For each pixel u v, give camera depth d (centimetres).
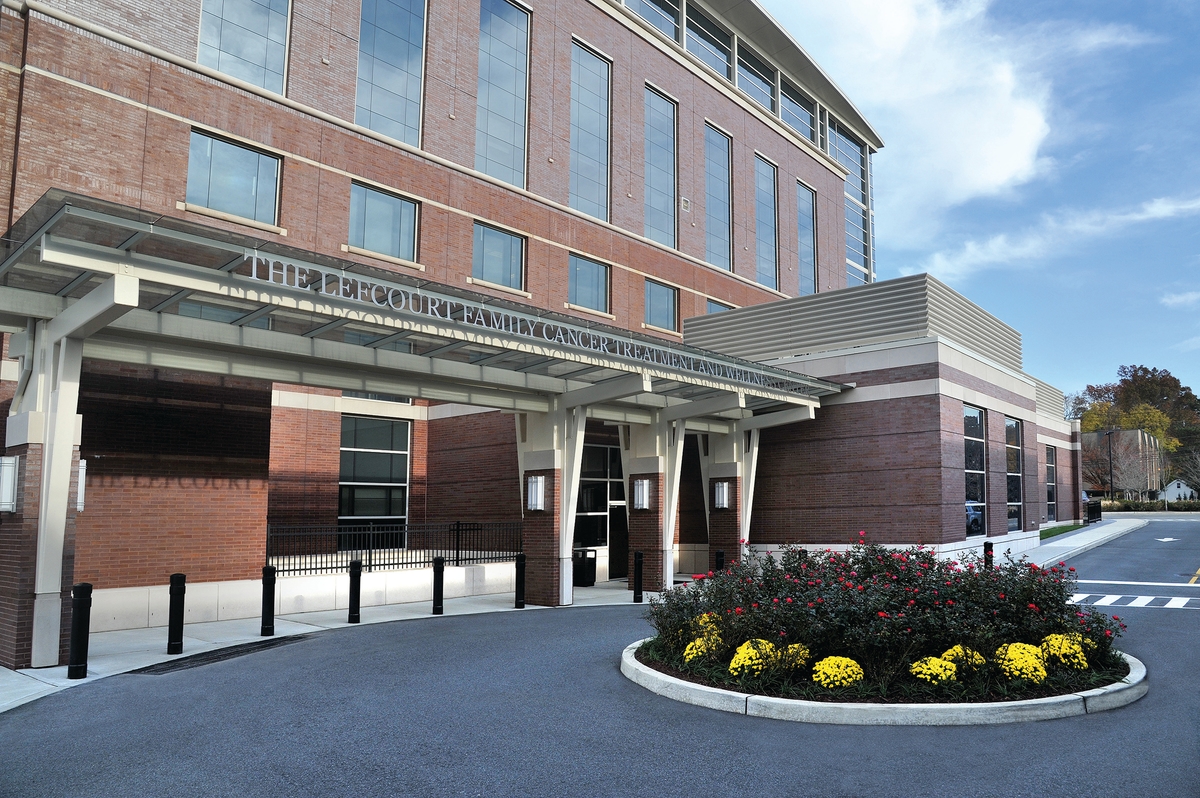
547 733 798
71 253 1038
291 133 2050
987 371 2616
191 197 1869
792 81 4266
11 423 1252
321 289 1291
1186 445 10050
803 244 4153
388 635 1399
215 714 878
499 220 2559
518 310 1537
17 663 1138
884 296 2459
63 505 1182
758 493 2566
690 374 1912
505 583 2152
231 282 1159
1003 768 692
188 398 1648
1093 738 775
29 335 1247
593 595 2147
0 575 1201
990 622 978
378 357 1551
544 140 2752
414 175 2325
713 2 3703
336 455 2398
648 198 3206
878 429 2359
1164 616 1593
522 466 2000
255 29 2025
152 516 1582
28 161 1581
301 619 1641
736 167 3684
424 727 820
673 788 652
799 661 927
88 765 718
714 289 3438
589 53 3025
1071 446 5022
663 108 3341
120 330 1257
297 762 717
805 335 2622
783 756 726
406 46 2373
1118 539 3681
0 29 1595
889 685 895
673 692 931
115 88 1727
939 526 2222
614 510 2708
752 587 1054
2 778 688
